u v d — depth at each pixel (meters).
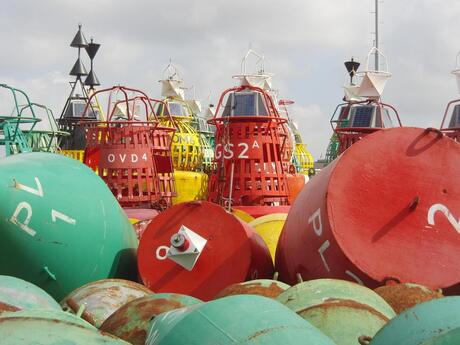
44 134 22.83
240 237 9.46
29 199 9.06
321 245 8.70
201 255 9.48
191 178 25.86
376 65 28.22
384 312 6.77
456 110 23.34
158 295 7.06
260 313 4.86
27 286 7.09
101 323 7.60
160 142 20.56
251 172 18.86
